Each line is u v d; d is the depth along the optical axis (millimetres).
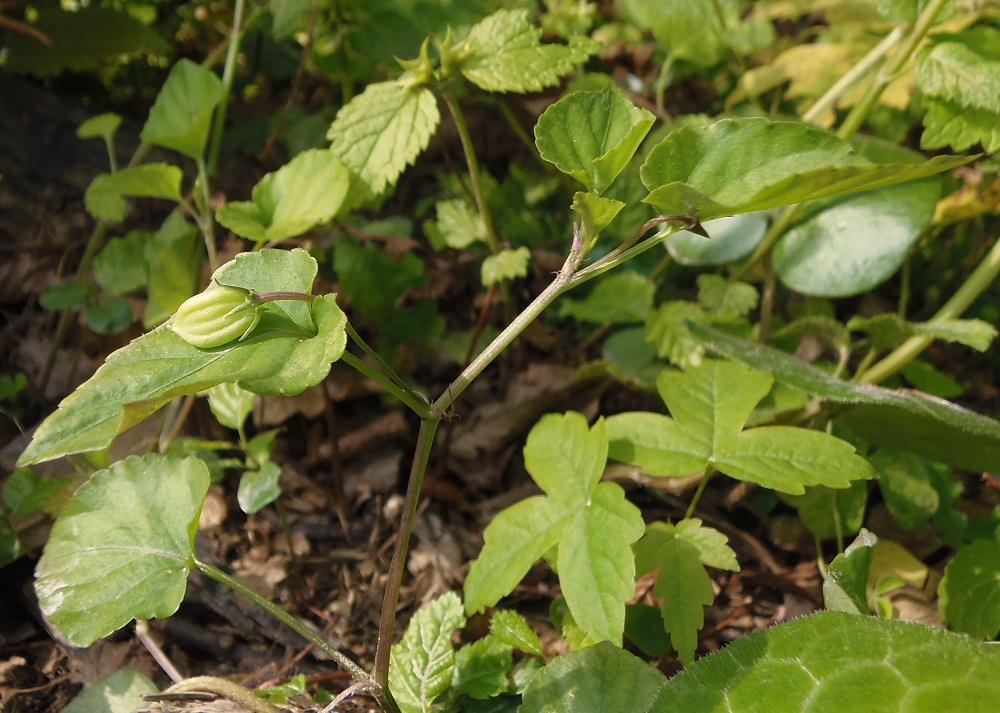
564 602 229
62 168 347
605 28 382
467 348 307
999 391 309
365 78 350
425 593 253
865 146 277
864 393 234
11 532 239
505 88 246
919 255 333
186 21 405
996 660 176
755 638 187
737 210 162
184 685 185
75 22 357
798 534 263
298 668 235
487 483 282
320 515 270
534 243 332
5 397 288
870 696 176
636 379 285
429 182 367
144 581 184
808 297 322
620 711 187
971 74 249
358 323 306
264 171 356
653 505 277
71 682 230
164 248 266
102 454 242
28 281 325
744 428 260
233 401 234
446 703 210
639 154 314
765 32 326
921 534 266
